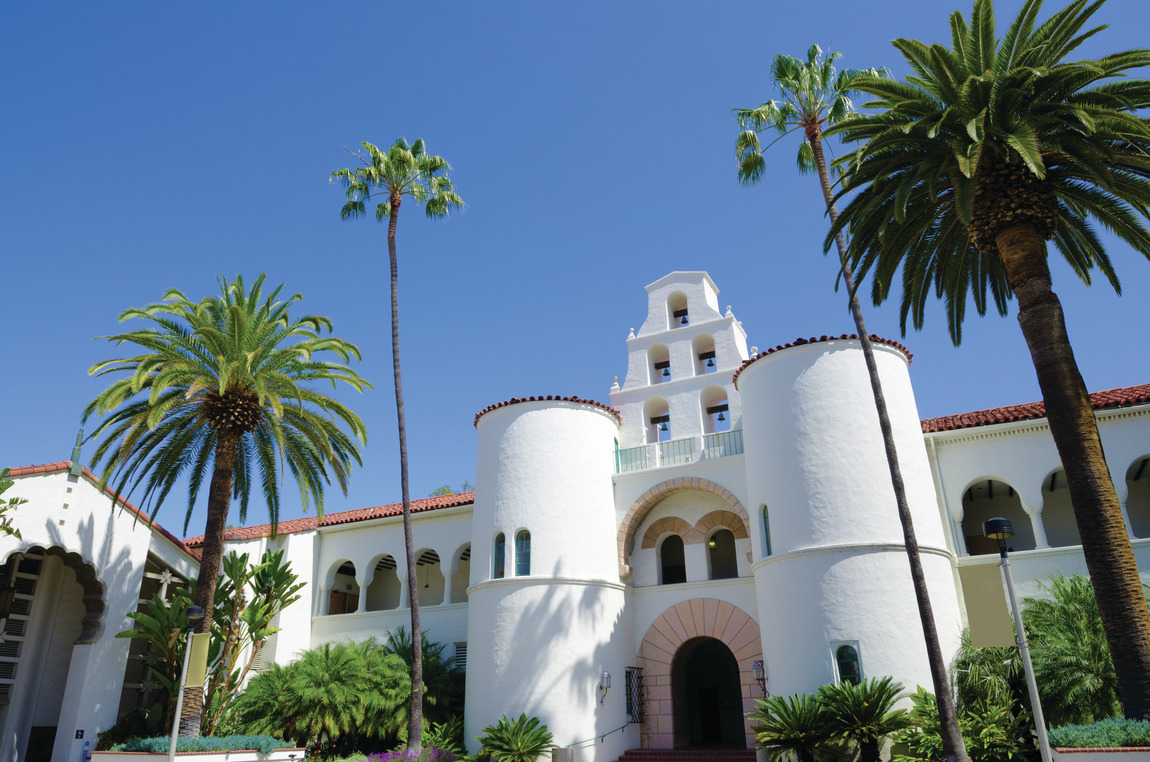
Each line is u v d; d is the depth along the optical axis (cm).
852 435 1850
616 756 1967
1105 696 1393
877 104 1653
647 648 2166
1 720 2248
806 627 1736
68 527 2139
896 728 1508
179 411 2094
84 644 2141
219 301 2181
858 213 1540
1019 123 1345
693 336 2512
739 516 2116
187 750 1725
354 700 2111
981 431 2036
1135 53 1384
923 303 1714
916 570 1434
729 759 1867
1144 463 1981
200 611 1523
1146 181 1370
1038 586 1848
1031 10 1444
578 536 2131
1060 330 1370
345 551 2789
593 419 2306
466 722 2025
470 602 2156
